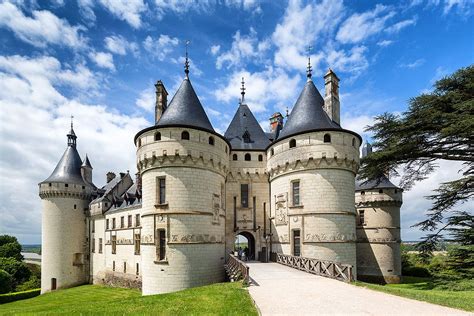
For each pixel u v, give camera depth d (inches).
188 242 939.3
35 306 1343.5
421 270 1840.6
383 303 466.6
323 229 971.3
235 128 1385.3
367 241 1605.6
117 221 1809.8
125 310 473.7
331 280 689.6
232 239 1202.6
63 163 2110.0
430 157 904.9
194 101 1085.8
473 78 814.5
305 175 1019.3
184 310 457.7
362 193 1638.8
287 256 985.5
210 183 1017.5
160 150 981.2
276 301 485.1
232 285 655.1
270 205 1200.8
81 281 2028.8
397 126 871.1
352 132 1024.9
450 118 784.9
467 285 690.2
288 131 1104.2
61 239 1988.2
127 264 1683.1
